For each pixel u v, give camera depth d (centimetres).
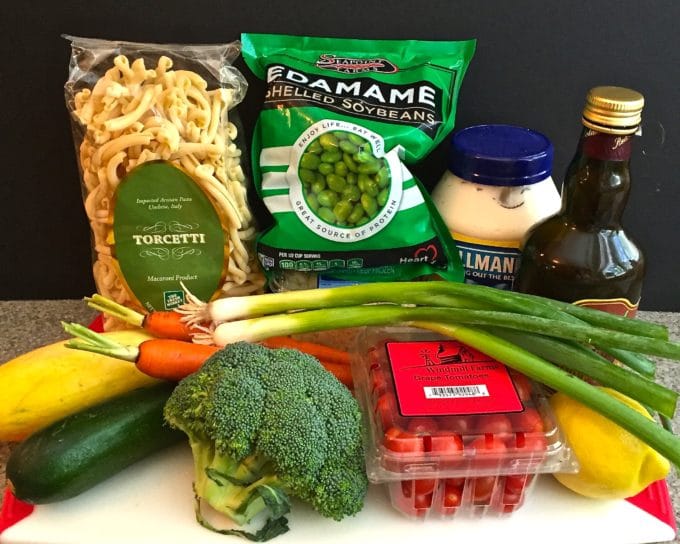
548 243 82
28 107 97
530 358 76
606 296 81
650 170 103
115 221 89
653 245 110
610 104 71
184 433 80
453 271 93
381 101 91
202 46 90
